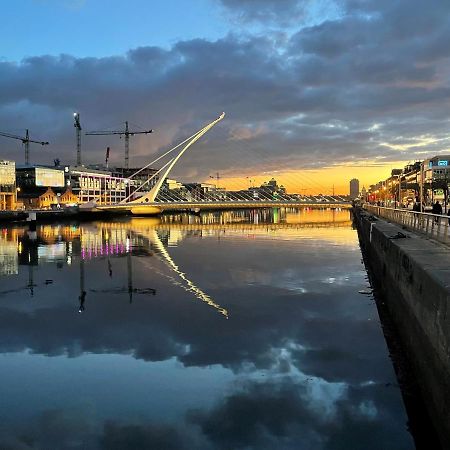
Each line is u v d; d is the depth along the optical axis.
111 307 17.98
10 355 12.38
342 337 13.57
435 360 8.02
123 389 10.10
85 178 156.38
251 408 9.14
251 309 17.17
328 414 8.82
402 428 8.27
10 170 112.38
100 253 37.59
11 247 43.09
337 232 58.53
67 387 10.25
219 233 59.56
